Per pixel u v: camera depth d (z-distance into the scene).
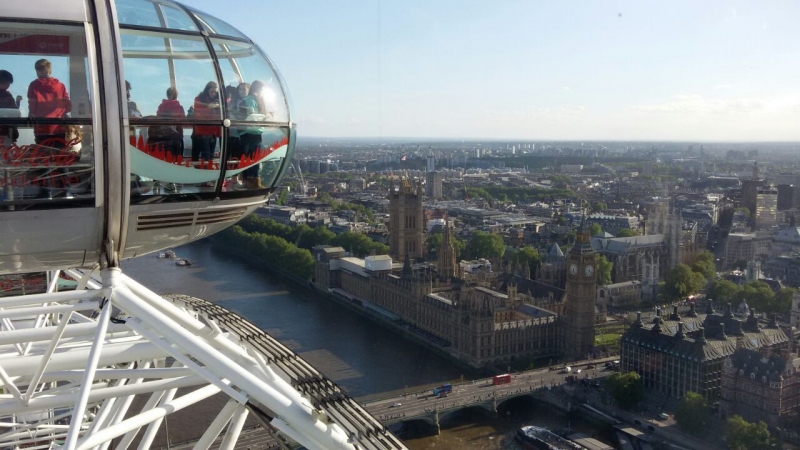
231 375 31.36
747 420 180.88
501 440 171.88
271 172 36.19
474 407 191.50
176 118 30.98
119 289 31.03
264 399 31.81
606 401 191.12
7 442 60.59
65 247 30.27
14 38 26.98
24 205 27.70
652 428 176.50
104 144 28.44
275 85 35.81
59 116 27.80
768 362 178.38
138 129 29.98
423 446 168.12
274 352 46.12
